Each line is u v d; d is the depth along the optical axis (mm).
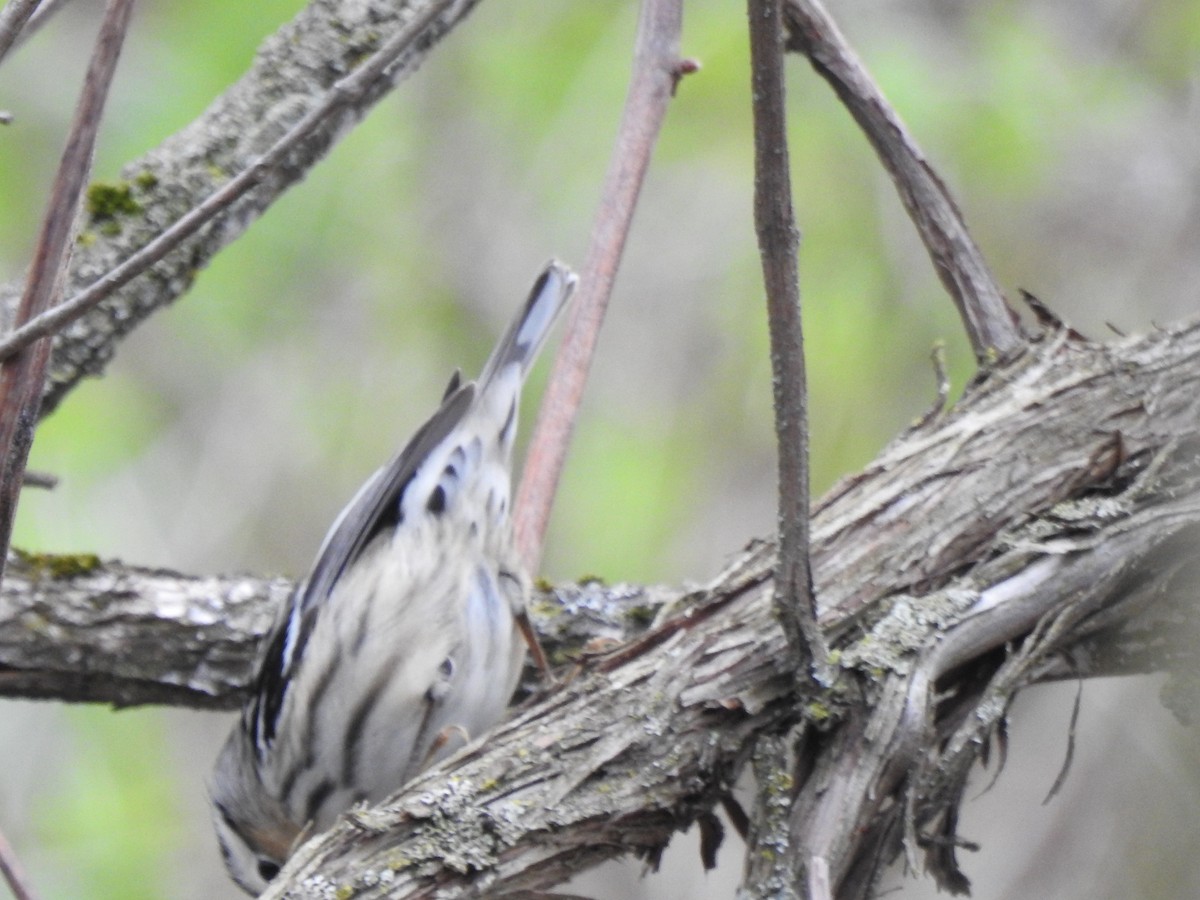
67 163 4703
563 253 12469
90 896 11102
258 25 11156
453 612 7816
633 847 5430
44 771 11641
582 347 7355
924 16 11852
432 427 8102
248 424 12508
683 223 12289
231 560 12109
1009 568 5691
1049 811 10234
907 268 11742
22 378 4676
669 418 12133
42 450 11625
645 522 11859
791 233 4746
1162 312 11391
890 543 5832
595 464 12070
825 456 11641
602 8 12391
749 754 5520
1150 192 11539
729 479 12000
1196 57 11820
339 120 7762
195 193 7625
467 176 12586
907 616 5598
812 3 7152
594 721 5492
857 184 11789
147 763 11867
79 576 7848
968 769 5641
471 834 5223
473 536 8055
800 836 5293
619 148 7336
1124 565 5633
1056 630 5586
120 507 11930
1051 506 5859
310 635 7793
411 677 7691
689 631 5699
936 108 11305
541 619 7988
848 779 5348
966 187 11516
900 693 5418
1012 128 11312
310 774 7809
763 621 5641
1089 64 11797
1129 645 5730
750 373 12102
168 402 12469
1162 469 5828
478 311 12562
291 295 12570
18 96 11906
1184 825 9734
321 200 12172
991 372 6496
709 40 11734
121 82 11180
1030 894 10039
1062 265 11586
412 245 12547
